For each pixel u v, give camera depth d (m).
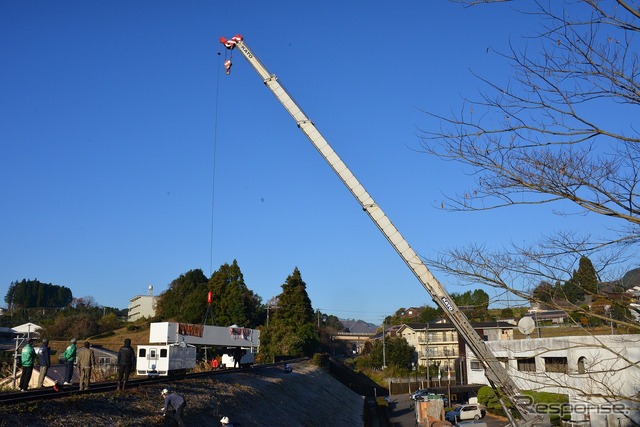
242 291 74.00
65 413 14.95
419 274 19.56
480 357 18.27
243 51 23.44
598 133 8.27
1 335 41.88
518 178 8.77
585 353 23.08
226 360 39.78
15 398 15.20
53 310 110.38
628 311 8.98
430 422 40.62
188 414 19.69
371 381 77.12
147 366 24.33
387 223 20.30
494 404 42.41
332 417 39.56
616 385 20.62
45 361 18.92
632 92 7.96
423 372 77.50
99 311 104.19
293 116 21.78
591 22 7.71
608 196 8.45
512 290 9.61
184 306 73.00
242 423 22.75
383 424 47.00
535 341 29.92
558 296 9.33
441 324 85.88
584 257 9.16
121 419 16.12
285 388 37.12
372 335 139.62
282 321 78.00
